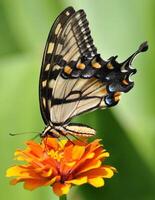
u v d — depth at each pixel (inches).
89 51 31.9
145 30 37.8
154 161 37.7
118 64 32.0
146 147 37.6
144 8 37.8
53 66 31.9
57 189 30.3
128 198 37.8
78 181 30.4
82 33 31.8
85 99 32.1
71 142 31.3
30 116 36.1
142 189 37.7
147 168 37.7
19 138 36.0
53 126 31.9
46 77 31.8
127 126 37.5
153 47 37.8
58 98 31.9
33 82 36.5
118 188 37.7
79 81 32.0
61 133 31.9
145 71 37.8
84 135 31.8
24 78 36.6
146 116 37.7
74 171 30.7
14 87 36.5
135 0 37.8
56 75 31.9
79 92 32.0
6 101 36.3
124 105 37.7
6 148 36.0
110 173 30.6
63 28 31.6
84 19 31.7
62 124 31.9
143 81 37.8
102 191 37.7
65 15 31.5
